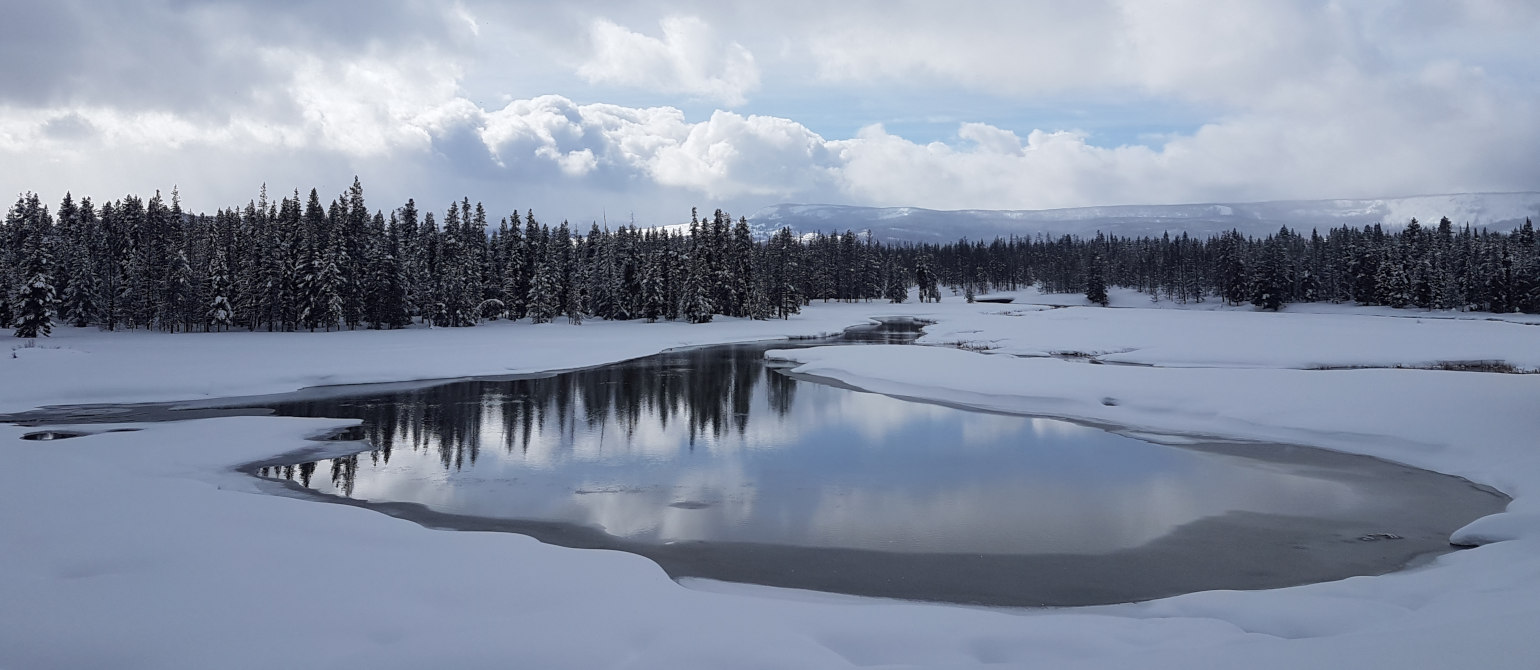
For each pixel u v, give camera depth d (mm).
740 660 6457
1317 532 12961
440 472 17422
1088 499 15062
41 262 57500
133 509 11961
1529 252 88000
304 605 7918
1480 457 16734
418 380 34375
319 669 6395
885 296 135500
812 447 20203
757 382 33938
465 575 9062
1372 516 13797
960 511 14258
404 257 74875
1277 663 5426
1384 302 91625
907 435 21781
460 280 73312
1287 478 16547
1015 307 109938
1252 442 20250
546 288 78438
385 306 69062
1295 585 10547
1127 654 6320
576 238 101688
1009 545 12305
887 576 10891
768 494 15500
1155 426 22422
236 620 7480
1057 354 41375
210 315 64938
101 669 6457
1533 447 16359
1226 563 11469
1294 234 129875
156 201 78938
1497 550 10664
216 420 22969
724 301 86188
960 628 7562
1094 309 97188
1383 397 21531
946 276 168500
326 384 32656
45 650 6777
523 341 53156
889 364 36188
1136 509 14344
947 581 10703
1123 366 31312
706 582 10539
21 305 55812
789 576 10859
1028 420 23953
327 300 64750
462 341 52344
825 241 134500
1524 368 33438
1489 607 7531
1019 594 10211
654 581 9125
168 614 7617
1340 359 36281
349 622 7445
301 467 17812
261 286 65562
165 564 9266
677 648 6727
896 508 14461
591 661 6562
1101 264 130750
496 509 14391
